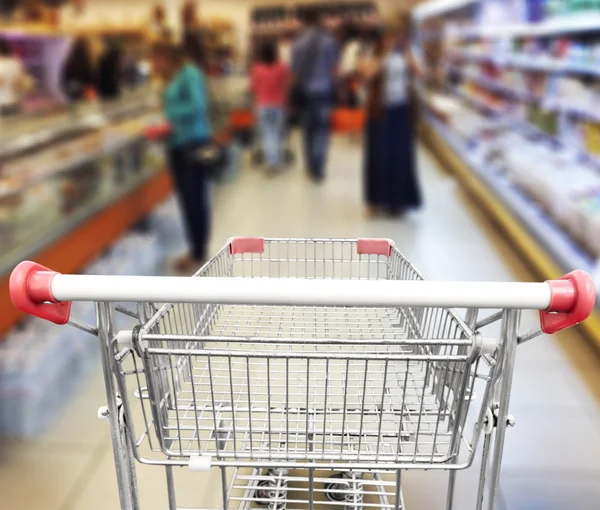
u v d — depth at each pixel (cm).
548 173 404
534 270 381
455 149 689
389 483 150
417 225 488
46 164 346
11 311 259
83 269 346
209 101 641
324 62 643
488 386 103
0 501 180
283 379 142
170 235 459
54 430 214
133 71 668
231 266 170
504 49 552
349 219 510
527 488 186
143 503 176
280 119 752
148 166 500
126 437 109
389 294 91
